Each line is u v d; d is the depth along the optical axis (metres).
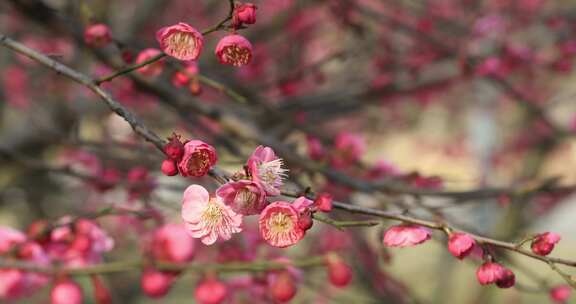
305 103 5.82
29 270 2.83
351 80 6.59
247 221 5.88
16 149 6.76
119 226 6.09
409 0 6.90
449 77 6.25
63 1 5.05
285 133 5.25
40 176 7.05
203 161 2.24
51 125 6.57
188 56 2.32
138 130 2.38
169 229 3.12
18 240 3.10
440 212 3.97
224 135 4.90
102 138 5.94
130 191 4.42
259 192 2.14
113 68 4.42
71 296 2.82
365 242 5.86
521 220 7.34
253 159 2.19
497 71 6.23
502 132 9.80
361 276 5.81
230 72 6.27
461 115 10.70
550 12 7.43
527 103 6.58
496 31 6.98
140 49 4.62
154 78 4.54
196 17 8.44
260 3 8.34
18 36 7.59
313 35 7.48
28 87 7.93
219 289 3.05
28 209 7.39
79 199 7.07
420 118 10.19
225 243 3.81
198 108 4.58
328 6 6.17
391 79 6.25
